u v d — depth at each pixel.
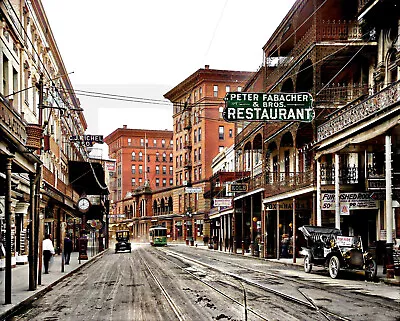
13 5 27.62
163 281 20.25
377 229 26.86
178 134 98.31
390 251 19.33
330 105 29.36
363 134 21.92
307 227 24.59
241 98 20.00
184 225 94.56
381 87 25.66
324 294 15.52
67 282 20.59
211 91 85.19
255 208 49.34
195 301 14.15
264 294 15.67
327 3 30.11
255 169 51.72
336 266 20.83
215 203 48.28
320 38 29.11
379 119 20.27
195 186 89.38
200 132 87.38
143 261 35.81
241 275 22.91
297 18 33.16
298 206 35.31
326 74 31.75
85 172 49.69
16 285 18.73
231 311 12.27
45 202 36.88
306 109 20.06
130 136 130.62
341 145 24.17
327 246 22.70
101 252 53.88
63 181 50.12
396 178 22.36
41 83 18.23
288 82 34.84
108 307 13.39
